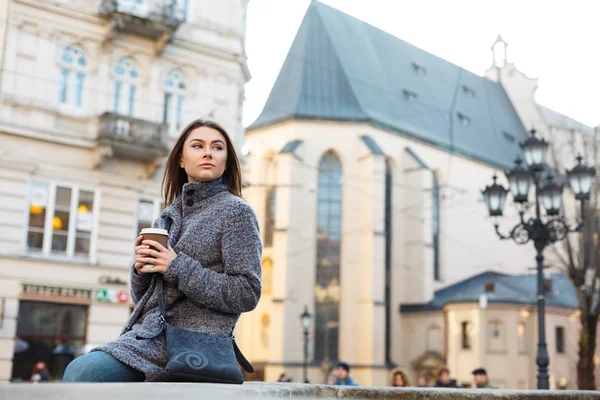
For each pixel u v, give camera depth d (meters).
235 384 2.27
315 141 43.56
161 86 21.73
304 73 46.84
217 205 2.72
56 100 19.91
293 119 43.66
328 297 41.94
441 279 47.28
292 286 41.03
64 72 20.20
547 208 14.30
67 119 20.09
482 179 51.44
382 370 40.69
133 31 20.97
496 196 14.59
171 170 2.95
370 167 42.38
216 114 22.77
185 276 2.49
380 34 52.69
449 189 48.84
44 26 19.78
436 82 53.97
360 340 41.34
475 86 58.25
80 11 20.36
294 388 2.34
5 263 18.62
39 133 19.44
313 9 49.81
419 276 44.91
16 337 18.70
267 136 44.81
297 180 42.25
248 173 44.78
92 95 20.55
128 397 1.37
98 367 2.26
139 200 21.14
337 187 43.34
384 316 41.41
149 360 2.35
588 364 22.50
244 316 43.03
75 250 19.92
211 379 2.30
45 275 19.22
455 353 42.06
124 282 20.50
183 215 2.78
